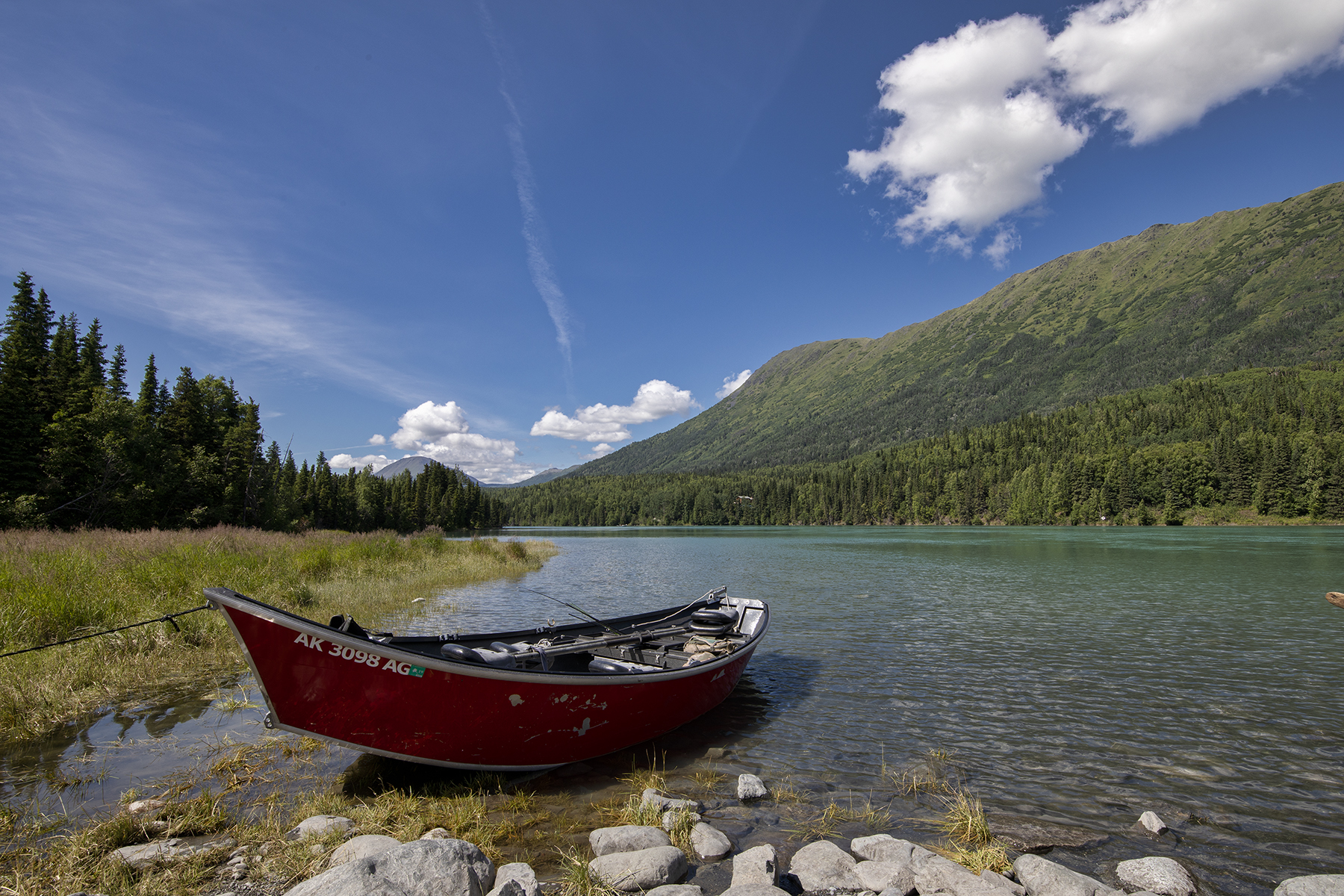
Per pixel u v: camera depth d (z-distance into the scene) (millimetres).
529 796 7258
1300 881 5227
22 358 40844
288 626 6145
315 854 5422
